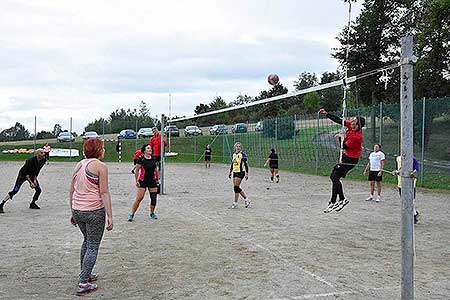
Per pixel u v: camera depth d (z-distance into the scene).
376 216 12.48
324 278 6.64
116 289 6.11
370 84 32.31
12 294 5.89
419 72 28.92
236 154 13.96
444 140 20.06
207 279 6.56
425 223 11.57
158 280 6.50
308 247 8.60
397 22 31.84
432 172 20.44
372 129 24.42
